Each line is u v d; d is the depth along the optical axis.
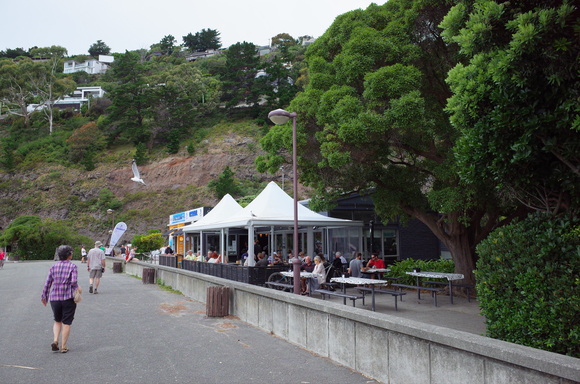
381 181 13.11
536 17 4.69
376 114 10.17
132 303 12.16
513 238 5.05
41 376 5.48
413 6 10.70
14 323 9.25
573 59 4.60
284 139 12.78
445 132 11.12
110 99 100.69
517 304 4.89
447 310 10.24
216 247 28.03
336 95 11.06
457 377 4.08
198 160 73.94
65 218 66.44
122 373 5.58
